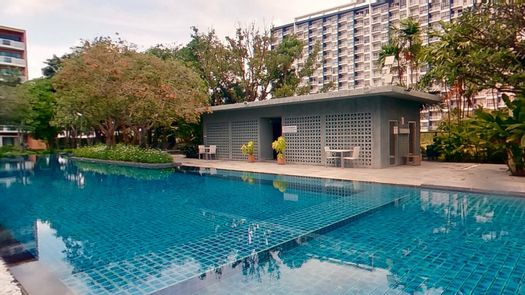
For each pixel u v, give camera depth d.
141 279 3.79
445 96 17.16
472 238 4.95
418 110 15.58
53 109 27.94
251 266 4.13
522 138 9.10
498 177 9.96
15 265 4.12
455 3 59.59
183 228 5.85
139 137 20.09
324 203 7.56
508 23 10.10
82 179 12.50
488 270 3.80
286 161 15.88
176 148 25.66
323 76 81.62
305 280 3.67
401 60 21.23
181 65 18.92
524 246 4.56
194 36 27.94
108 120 19.44
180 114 16.34
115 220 6.51
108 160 18.05
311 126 14.82
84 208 7.63
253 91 28.38
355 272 3.86
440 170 12.05
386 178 10.14
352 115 13.48
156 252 4.67
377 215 6.50
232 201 8.16
